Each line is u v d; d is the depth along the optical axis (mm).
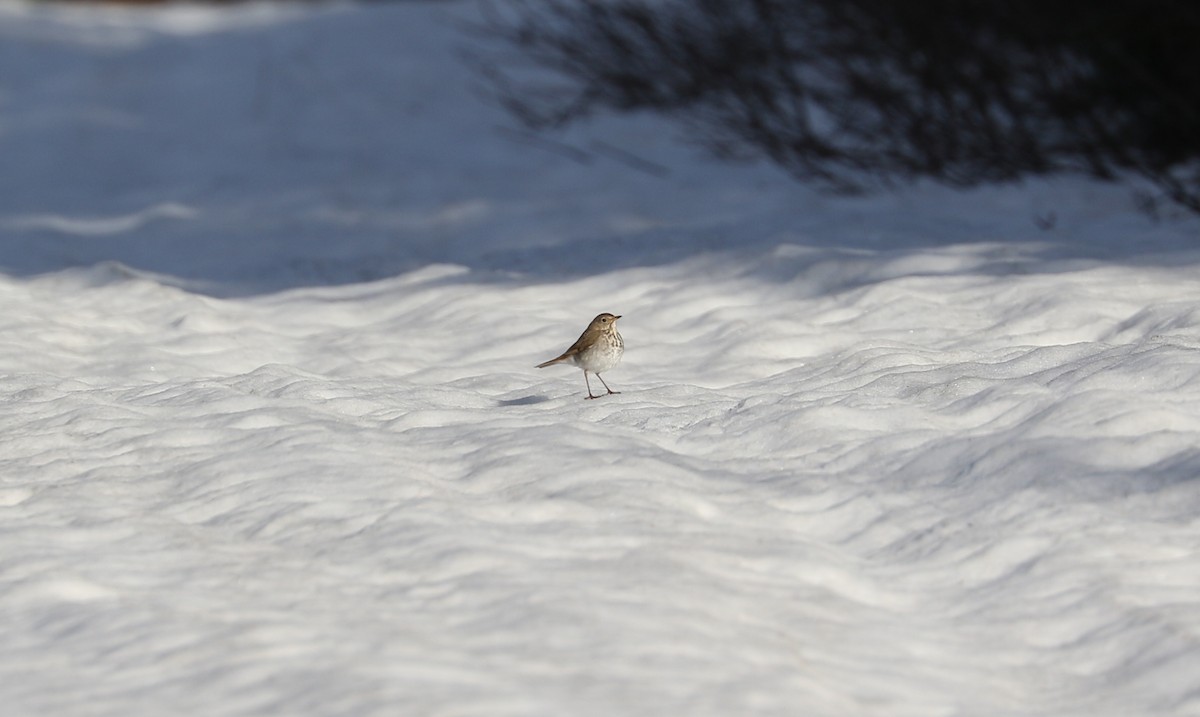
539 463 16531
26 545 14555
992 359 21031
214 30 76875
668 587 13086
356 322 28000
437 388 21312
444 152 48719
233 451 17719
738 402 19484
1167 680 11547
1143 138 39438
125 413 19719
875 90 42219
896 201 37625
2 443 18469
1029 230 31000
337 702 10438
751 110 44062
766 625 12484
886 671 11828
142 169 48281
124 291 29016
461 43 65500
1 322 25953
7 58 67812
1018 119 39875
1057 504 14914
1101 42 37781
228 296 30781
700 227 33438
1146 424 16375
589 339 19203
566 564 13672
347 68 62500
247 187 44375
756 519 15266
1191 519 14484
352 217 39844
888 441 17094
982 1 40750
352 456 17203
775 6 46594
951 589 13695
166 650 11789
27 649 12008
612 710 10344
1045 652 12391
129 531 15031
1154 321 21922
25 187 45781
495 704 10297
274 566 13898
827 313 25250
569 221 37469
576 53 53062
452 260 33656
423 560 13789
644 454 17000
